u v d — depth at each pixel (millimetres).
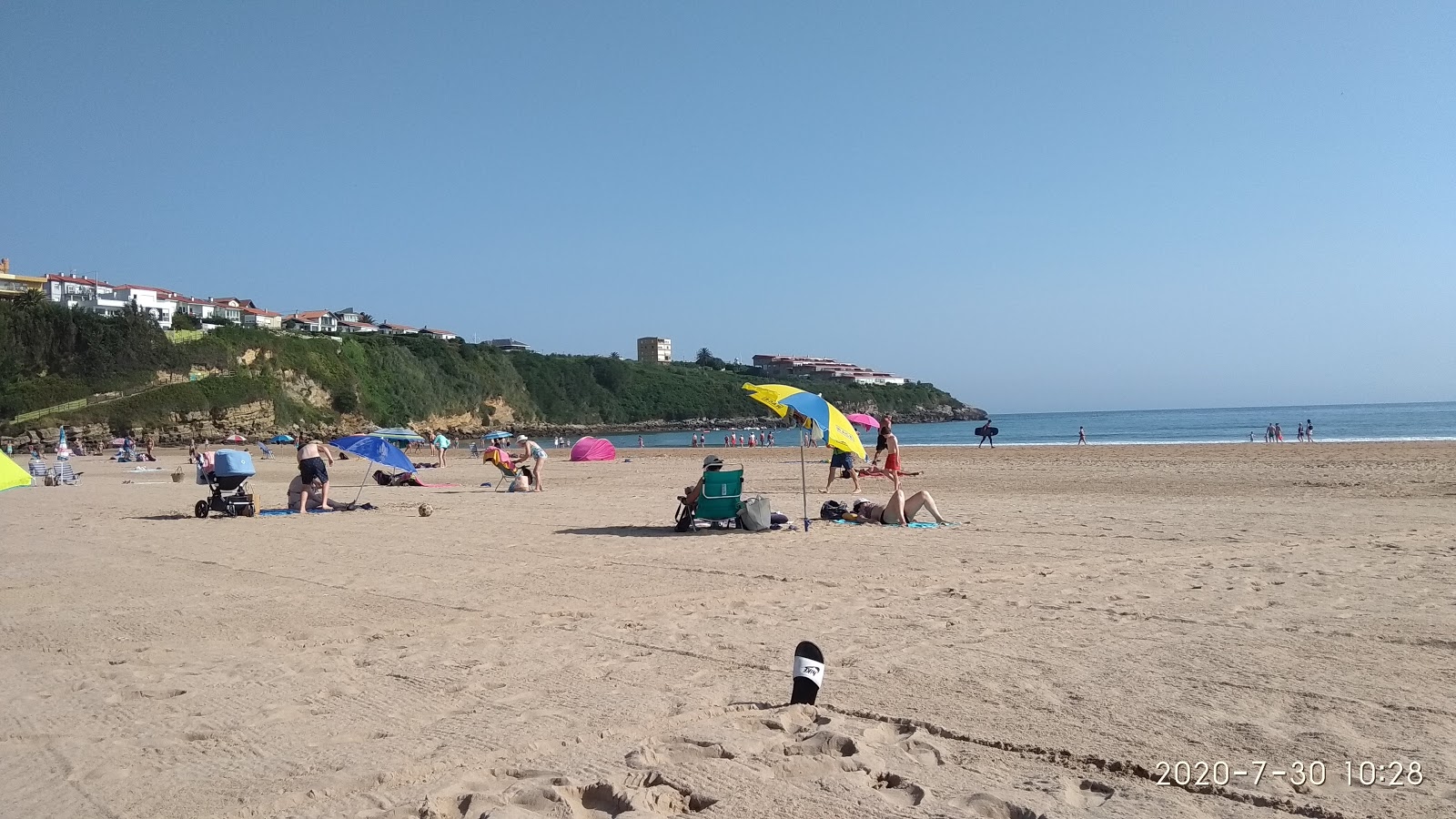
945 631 6449
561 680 5359
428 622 7227
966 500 17766
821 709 4691
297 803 3578
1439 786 3566
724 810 3434
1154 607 7129
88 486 27297
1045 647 5906
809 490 21109
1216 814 3342
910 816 3342
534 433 124500
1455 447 36250
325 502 17953
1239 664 5375
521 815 3367
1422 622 6410
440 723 4578
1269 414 161625
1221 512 14320
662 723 4480
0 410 75625
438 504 19000
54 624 7277
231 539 13172
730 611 7391
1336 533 11438
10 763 4094
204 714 4801
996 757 3959
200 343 90500
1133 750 3994
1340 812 3342
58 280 104500
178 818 3445
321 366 100438
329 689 5254
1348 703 4602
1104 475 24375
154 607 7969
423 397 110812
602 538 12672
